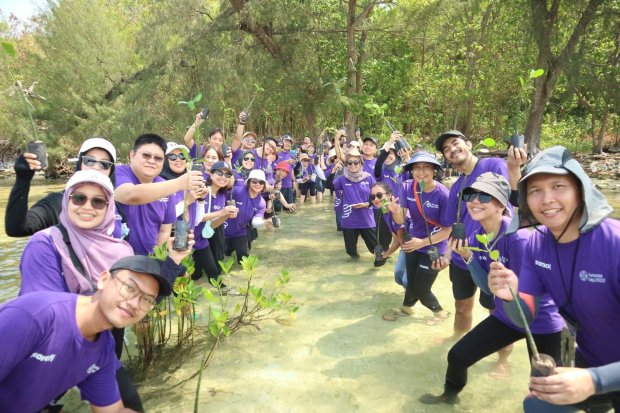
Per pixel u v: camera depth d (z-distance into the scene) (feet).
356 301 17.16
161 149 12.03
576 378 6.26
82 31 61.36
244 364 12.48
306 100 55.36
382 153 21.90
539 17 52.34
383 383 11.48
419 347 13.42
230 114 54.24
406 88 77.46
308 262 22.43
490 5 65.51
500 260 10.34
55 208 9.48
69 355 6.55
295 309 13.09
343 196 22.48
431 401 10.68
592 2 51.47
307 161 41.78
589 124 87.25
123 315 6.56
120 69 63.00
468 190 10.29
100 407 7.74
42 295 6.48
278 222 29.55
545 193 6.93
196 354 13.06
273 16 50.14
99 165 10.28
